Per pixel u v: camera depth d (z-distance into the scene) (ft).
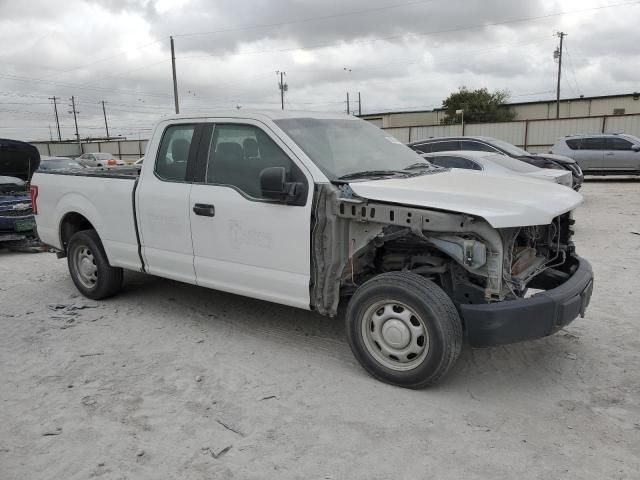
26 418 11.66
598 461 9.89
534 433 10.85
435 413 11.64
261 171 14.25
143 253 17.24
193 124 15.93
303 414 11.67
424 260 13.25
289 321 17.28
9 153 31.09
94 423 11.41
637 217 36.68
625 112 155.74
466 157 33.12
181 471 9.78
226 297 19.81
